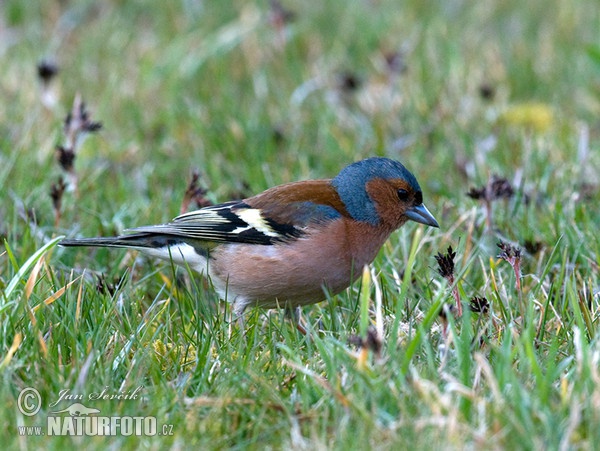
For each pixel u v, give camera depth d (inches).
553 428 271.9
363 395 294.2
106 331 342.6
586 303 364.8
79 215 476.7
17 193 482.0
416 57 690.2
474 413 284.7
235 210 389.7
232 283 390.0
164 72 669.9
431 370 302.8
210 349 338.0
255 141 569.6
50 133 566.9
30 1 770.2
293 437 280.4
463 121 593.0
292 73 669.9
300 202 384.8
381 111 606.9
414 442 272.1
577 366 304.5
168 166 546.3
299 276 382.0
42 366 312.8
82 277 365.7
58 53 708.7
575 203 464.4
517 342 307.7
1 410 284.7
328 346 323.3
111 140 582.6
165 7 778.2
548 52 698.2
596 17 758.5
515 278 388.2
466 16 775.7
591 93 645.3
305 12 772.0
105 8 777.6
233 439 291.7
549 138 560.1
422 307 380.2
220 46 702.5
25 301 339.9
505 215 459.8
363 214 390.9
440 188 503.8
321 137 576.4
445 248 433.4
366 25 746.2
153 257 404.5
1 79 649.6
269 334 352.8
